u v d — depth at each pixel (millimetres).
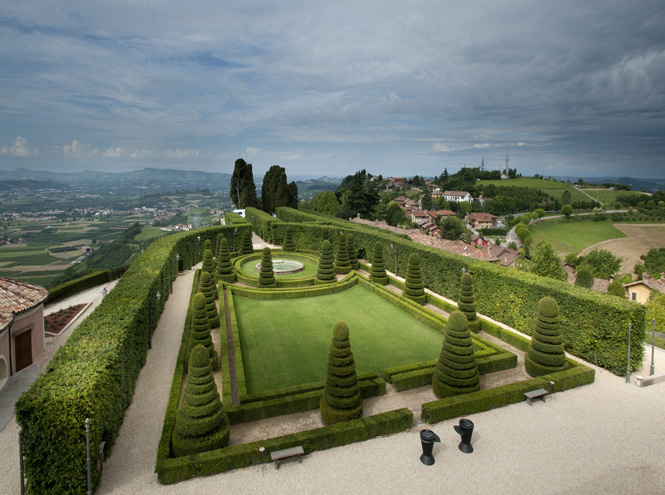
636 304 22828
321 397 18797
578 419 18172
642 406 19344
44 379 14266
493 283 31516
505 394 19141
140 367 22234
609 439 16703
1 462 14852
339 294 38031
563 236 119750
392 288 40438
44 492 12883
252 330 28641
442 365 20312
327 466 14930
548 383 20281
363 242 51656
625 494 13664
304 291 36969
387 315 31938
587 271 40906
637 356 22266
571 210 142750
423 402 19812
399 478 14297
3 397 19562
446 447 16078
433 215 140625
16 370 22203
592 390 20891
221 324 27797
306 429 17516
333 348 17859
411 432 17109
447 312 33000
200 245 53875
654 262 79250
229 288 37156
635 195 169125
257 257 53500
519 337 26516
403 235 63656
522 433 17062
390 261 46438
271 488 13766
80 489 13078
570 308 25391
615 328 22578
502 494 13602
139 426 17359
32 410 12812
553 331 22359
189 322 28172
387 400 19938
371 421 16781
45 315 31953
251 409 18016
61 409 12969
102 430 14250
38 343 24375
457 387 19781
